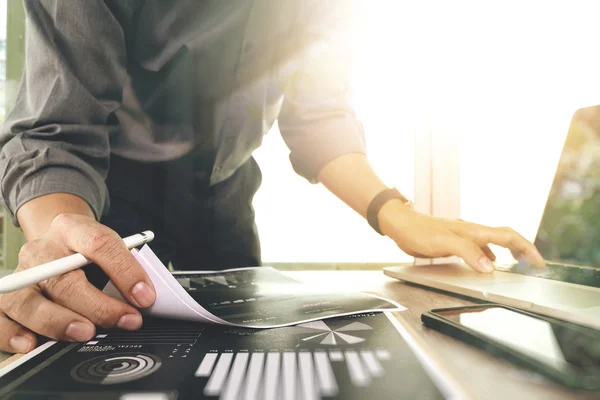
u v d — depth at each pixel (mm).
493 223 1264
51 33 485
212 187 839
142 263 338
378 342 293
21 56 1308
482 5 1394
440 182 1516
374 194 741
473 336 291
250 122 773
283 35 738
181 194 783
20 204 430
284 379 228
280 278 589
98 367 254
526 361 241
